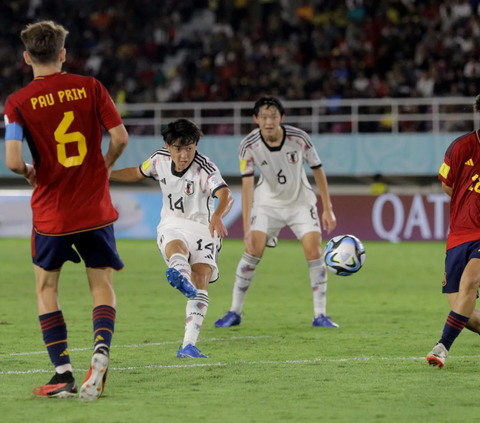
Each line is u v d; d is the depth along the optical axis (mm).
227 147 76000
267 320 29172
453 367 19547
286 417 14391
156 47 89625
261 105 26391
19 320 28641
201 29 95000
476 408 15148
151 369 19250
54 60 15734
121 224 70188
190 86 83938
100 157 15969
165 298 35594
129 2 94250
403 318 29672
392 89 77250
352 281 42625
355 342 23859
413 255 56469
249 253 27344
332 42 84938
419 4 86500
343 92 78000
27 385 17344
